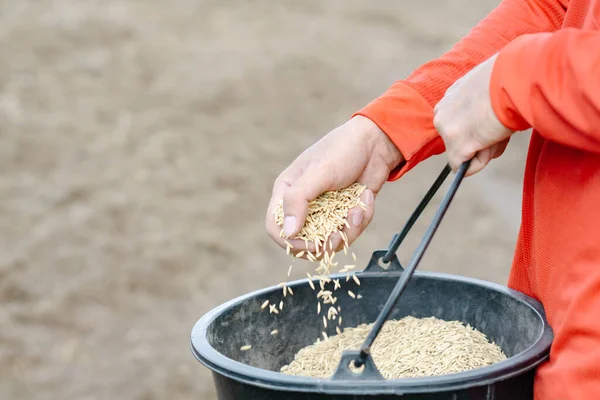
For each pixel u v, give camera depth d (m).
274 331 1.85
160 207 6.35
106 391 4.04
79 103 8.56
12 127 7.77
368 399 1.33
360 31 12.47
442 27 13.15
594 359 1.35
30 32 10.40
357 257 5.60
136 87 9.16
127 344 4.50
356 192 1.76
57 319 4.73
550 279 1.52
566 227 1.47
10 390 4.04
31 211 6.19
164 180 6.86
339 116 8.85
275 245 5.80
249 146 7.78
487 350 1.72
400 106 1.78
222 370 1.43
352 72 10.38
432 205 6.66
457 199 6.80
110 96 8.83
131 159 7.29
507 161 7.74
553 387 1.40
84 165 7.10
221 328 1.72
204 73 9.80
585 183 1.44
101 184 6.73
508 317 1.73
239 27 11.94
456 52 1.82
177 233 5.90
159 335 4.59
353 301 1.91
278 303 1.85
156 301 5.00
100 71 9.52
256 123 8.43
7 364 4.26
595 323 1.38
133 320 4.76
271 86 9.53
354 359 1.34
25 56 9.68
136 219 6.12
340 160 1.72
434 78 1.79
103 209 6.25
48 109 8.34
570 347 1.41
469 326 1.82
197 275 5.33
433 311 1.89
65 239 5.75
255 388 1.40
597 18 1.46
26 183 6.70
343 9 13.62
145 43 10.57
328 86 9.70
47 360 4.32
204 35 11.38
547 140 1.54
